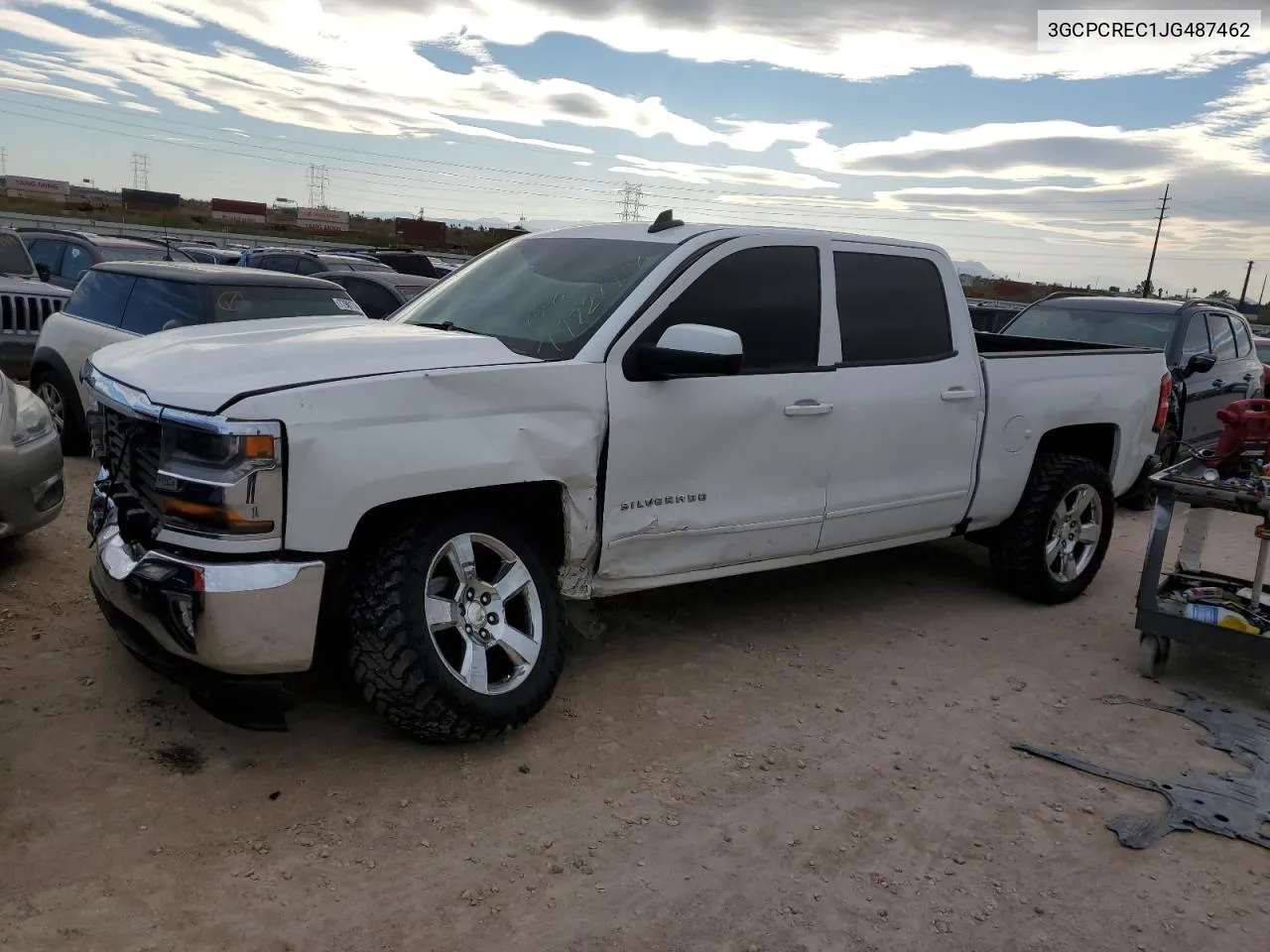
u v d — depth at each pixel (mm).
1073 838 3441
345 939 2658
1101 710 4488
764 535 4484
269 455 3066
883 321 4922
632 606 5301
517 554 3701
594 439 3799
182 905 2721
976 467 5336
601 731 3906
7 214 50469
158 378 3332
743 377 4297
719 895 2980
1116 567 7004
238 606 3076
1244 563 7320
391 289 10555
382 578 3330
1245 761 4078
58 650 4148
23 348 9477
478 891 2900
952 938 2879
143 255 11453
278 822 3135
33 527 5023
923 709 4352
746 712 4176
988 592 6086
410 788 3385
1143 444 6348
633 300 4000
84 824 3025
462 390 3443
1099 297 10664
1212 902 3133
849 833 3361
